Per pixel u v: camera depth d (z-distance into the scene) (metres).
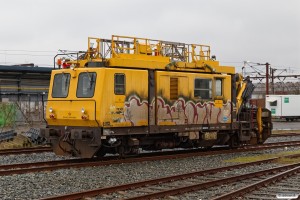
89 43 15.98
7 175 12.12
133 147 15.85
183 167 14.22
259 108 21.06
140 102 15.55
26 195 9.70
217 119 18.44
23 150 18.31
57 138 15.61
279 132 34.72
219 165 14.96
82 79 14.96
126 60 15.31
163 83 16.31
